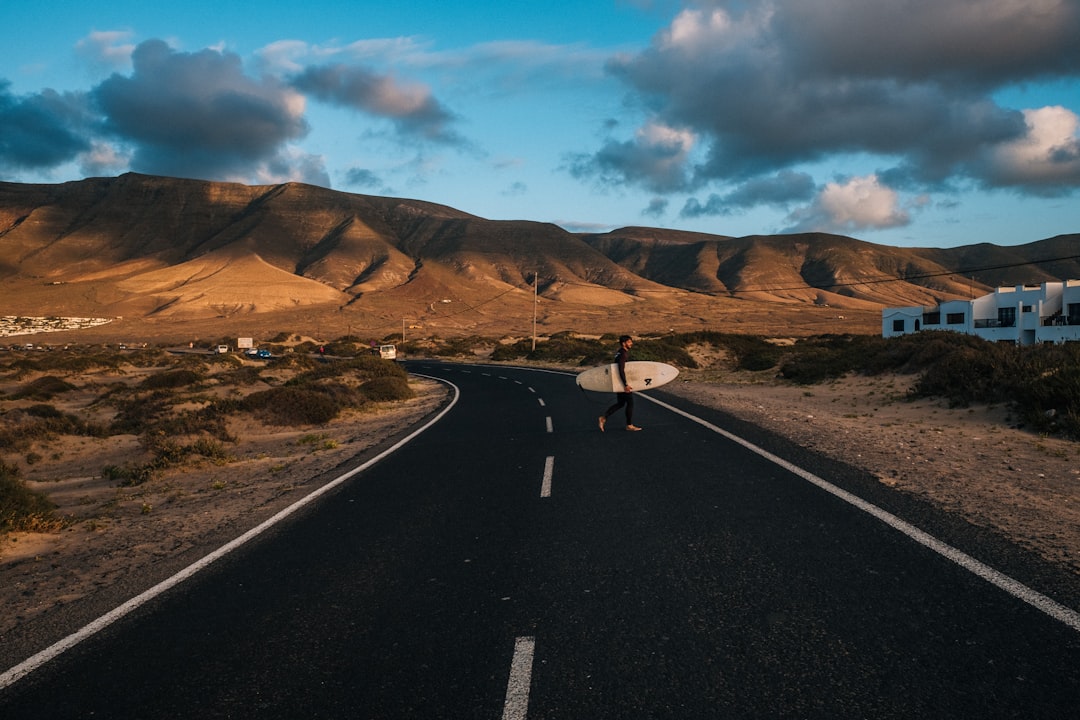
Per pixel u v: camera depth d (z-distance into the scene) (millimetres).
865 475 7914
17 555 6715
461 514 7113
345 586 5004
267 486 9664
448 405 22031
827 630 3809
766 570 4852
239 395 29234
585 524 6418
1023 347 16125
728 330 138250
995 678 3189
